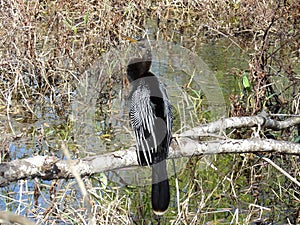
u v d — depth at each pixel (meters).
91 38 8.40
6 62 8.08
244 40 10.52
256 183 5.90
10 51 8.20
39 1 9.27
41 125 7.23
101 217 4.71
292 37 8.57
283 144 5.00
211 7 11.47
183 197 5.39
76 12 9.12
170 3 11.25
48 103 7.82
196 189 5.62
